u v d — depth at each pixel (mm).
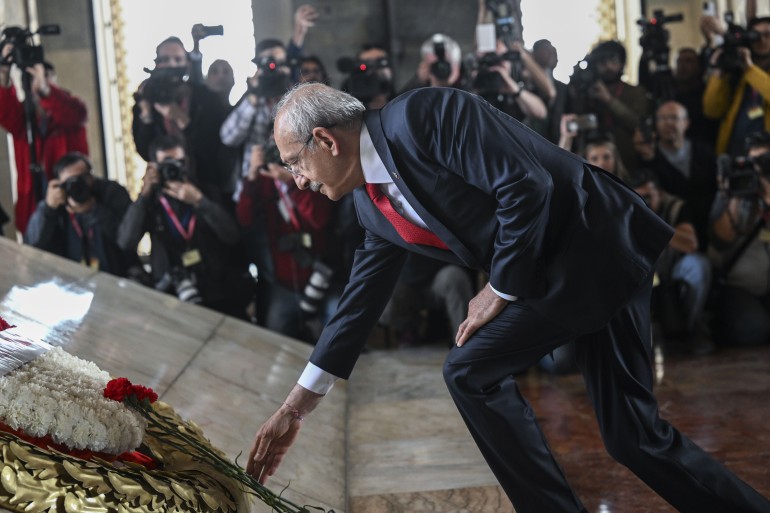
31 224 6828
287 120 2533
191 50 6984
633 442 2631
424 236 2680
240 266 6902
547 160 2531
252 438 4129
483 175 2391
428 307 6945
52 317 4594
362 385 6062
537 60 7055
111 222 6809
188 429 2627
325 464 4180
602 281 2512
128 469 2262
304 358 6250
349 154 2549
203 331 5828
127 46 7906
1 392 2203
